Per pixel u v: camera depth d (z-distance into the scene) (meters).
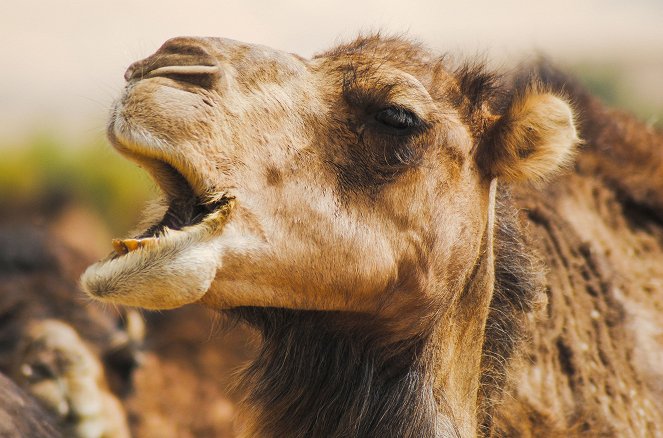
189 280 10.39
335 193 11.86
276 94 11.73
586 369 14.94
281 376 12.79
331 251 11.77
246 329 13.97
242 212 11.12
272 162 11.45
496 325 13.73
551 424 14.25
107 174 47.19
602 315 15.61
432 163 12.48
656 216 17.69
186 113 10.71
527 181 13.43
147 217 11.34
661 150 18.42
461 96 13.03
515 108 13.02
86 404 20.89
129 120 10.57
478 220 13.12
